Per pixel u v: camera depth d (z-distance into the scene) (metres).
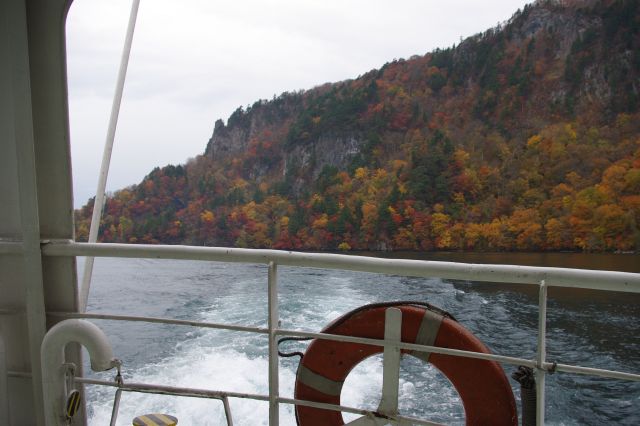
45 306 1.86
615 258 31.41
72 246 1.77
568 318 16.88
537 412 1.39
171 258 1.67
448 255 37.28
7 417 1.69
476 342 1.58
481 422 1.59
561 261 31.53
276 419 1.65
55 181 1.80
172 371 9.59
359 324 1.64
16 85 1.72
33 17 1.74
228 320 14.80
